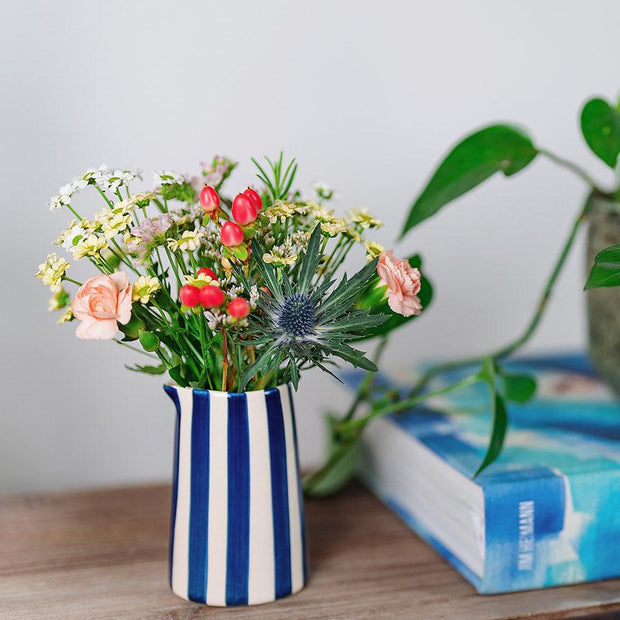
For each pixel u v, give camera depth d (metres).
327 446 0.84
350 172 0.90
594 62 0.94
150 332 0.65
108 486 0.86
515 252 0.95
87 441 0.90
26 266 0.86
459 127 0.92
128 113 0.86
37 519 0.80
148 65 0.86
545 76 0.93
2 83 0.84
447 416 0.80
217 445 0.67
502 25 0.92
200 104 0.87
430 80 0.91
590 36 0.94
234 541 0.67
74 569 0.73
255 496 0.67
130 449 0.91
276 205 0.66
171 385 0.68
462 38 0.91
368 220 0.68
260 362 0.63
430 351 0.95
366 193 0.91
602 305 0.80
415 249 0.93
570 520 0.70
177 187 0.67
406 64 0.90
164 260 0.78
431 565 0.73
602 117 0.74
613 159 0.75
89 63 0.85
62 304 0.67
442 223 0.93
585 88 0.95
